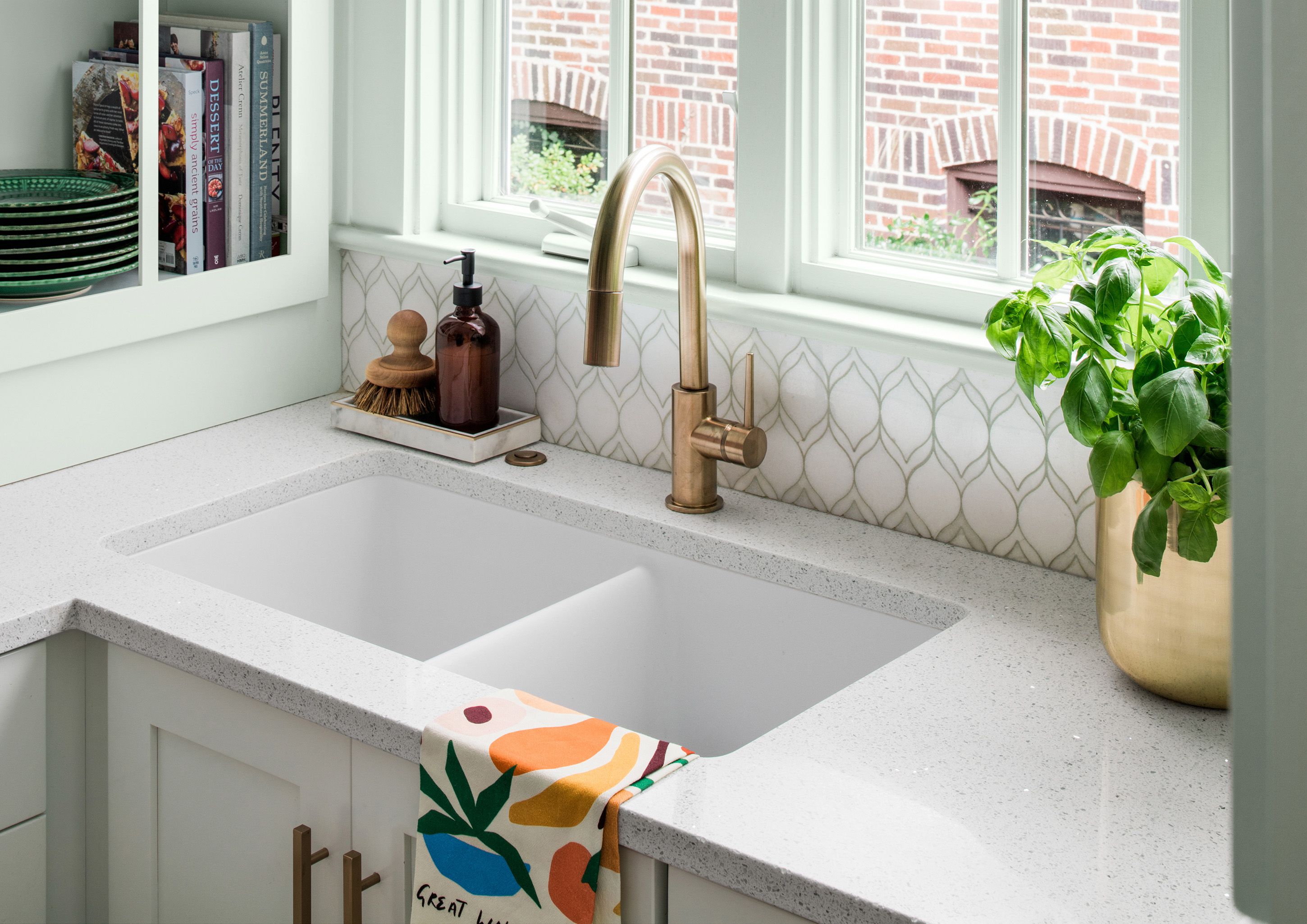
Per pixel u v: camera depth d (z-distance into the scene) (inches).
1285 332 21.3
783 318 61.9
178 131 67.4
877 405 60.9
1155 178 55.9
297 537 67.6
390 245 75.0
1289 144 20.9
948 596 55.0
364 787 47.0
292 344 76.9
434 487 69.6
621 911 40.6
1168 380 39.9
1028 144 58.9
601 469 68.9
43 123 63.9
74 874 57.1
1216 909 35.9
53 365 65.3
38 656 53.3
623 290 66.7
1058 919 35.4
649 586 61.9
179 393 71.4
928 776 42.3
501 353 73.0
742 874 38.0
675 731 62.8
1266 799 22.6
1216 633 44.2
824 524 62.4
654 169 53.5
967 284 60.5
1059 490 56.8
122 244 65.7
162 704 53.0
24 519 60.8
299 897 48.3
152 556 61.2
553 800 40.8
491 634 53.5
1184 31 51.6
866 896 36.2
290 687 47.3
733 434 61.1
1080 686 48.3
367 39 74.0
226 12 72.1
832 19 62.3
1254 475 22.2
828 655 58.1
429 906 43.8
